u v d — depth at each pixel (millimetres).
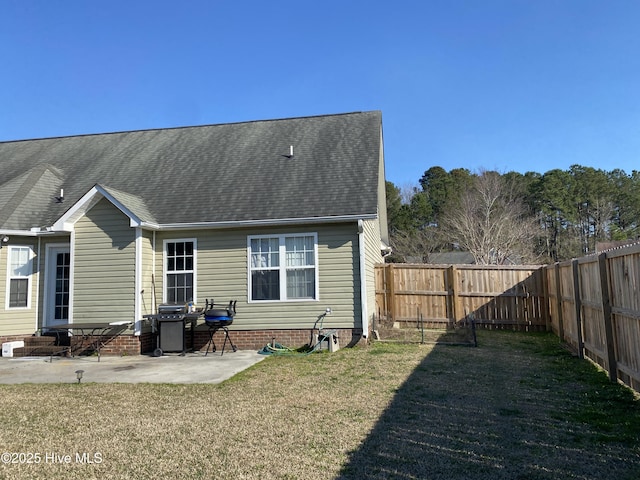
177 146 16188
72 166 15648
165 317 11070
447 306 14953
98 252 11711
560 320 11688
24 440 5035
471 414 5656
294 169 13594
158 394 7062
